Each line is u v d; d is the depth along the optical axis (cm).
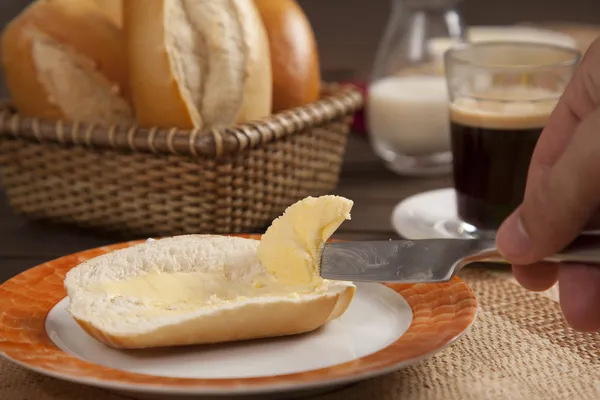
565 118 57
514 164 73
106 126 74
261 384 52
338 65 128
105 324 56
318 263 58
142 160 74
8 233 79
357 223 80
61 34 78
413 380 56
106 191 76
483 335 61
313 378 52
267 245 60
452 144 76
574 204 52
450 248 57
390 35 96
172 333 55
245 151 74
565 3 183
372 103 94
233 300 57
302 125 77
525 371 57
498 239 54
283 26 81
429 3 95
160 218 75
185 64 74
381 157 97
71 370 53
